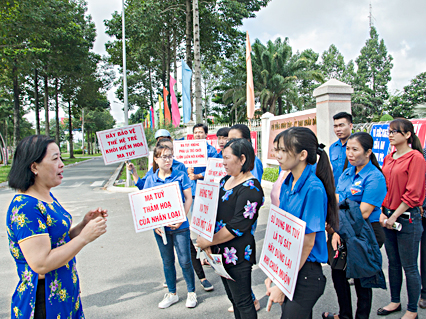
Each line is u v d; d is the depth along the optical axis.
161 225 2.79
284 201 1.95
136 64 28.72
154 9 17.50
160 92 36.12
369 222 2.39
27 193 1.66
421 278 2.95
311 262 1.83
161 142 3.26
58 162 1.72
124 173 16.55
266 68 27.52
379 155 5.86
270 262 1.91
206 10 17.39
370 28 43.72
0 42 15.41
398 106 27.50
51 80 30.89
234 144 2.15
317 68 42.38
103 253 4.72
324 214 1.82
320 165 1.92
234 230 2.06
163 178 3.23
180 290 3.55
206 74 39.34
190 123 12.95
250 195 2.08
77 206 8.35
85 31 27.19
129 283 3.72
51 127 79.19
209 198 2.20
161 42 25.02
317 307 3.03
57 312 1.61
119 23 20.61
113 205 8.35
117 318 2.97
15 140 25.41
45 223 1.60
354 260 2.22
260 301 3.22
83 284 3.71
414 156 2.69
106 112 72.19
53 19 19.20
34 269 1.50
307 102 36.62
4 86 28.69
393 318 2.77
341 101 5.84
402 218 2.71
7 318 3.02
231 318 2.93
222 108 45.28
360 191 2.43
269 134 10.53
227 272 2.15
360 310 2.36
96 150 81.44
